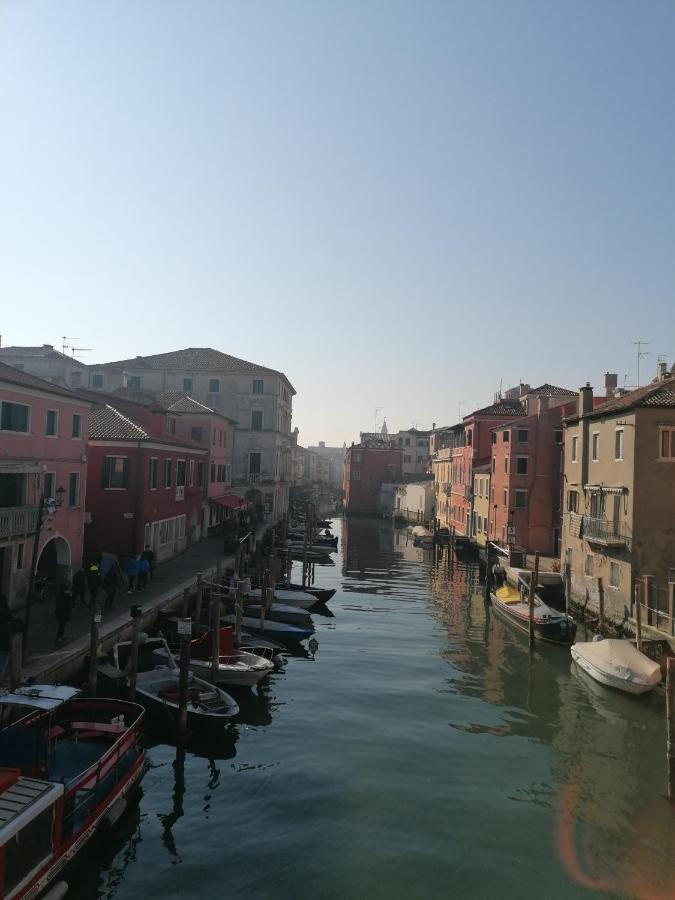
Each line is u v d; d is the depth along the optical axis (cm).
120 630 1961
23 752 1114
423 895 1069
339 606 3350
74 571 2525
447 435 6762
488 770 1516
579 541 3106
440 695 2008
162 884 1073
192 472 4041
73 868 1085
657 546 2534
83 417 2580
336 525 8438
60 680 1625
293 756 1549
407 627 2906
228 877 1095
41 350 5259
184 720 1555
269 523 5697
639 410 2564
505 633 2808
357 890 1073
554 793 1420
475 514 5303
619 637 2556
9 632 1711
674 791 1395
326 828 1248
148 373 6059
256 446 6044
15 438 2114
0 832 889
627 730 1764
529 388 5884
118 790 1239
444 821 1290
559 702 1964
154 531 3266
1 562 2084
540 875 1132
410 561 5209
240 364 6188
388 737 1678
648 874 1148
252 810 1305
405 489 8694
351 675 2184
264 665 1975
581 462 3120
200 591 2270
